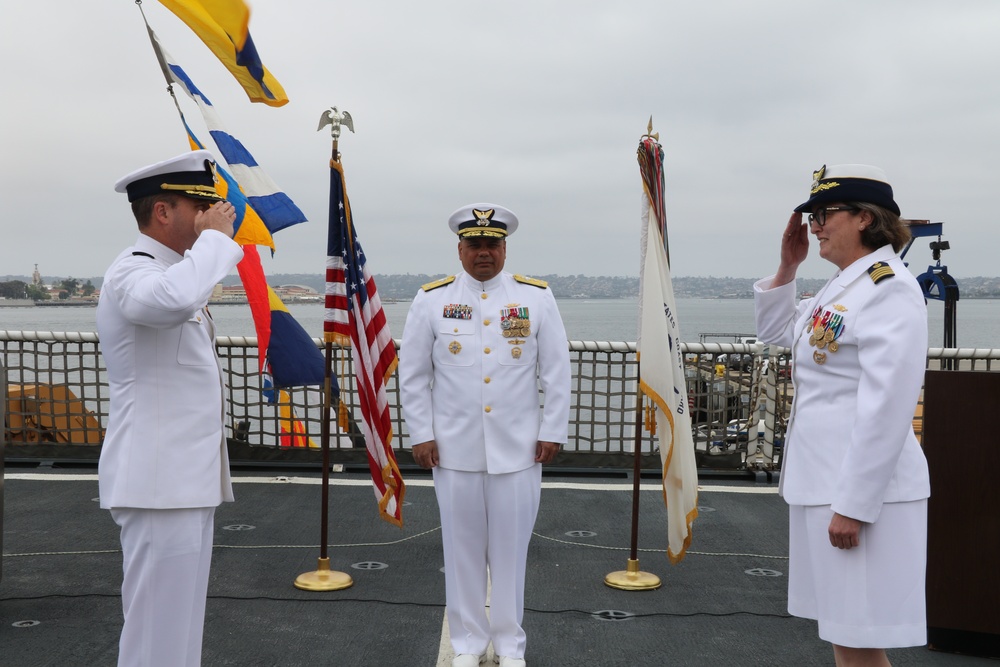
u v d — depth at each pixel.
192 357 2.98
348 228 4.63
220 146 6.49
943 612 3.80
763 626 4.20
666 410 4.56
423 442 3.83
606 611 4.38
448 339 3.85
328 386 4.76
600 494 6.66
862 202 2.86
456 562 3.78
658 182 4.64
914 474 2.82
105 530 5.59
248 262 6.82
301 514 6.05
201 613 3.08
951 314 6.84
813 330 2.92
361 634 4.05
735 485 7.03
